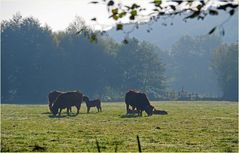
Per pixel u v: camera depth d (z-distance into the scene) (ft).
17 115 173.06
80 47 414.00
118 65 422.82
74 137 94.94
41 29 417.49
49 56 407.03
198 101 359.05
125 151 73.41
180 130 111.24
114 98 417.08
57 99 173.68
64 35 421.18
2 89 396.16
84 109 225.97
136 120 144.56
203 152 74.59
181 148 78.69
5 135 98.32
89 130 110.42
